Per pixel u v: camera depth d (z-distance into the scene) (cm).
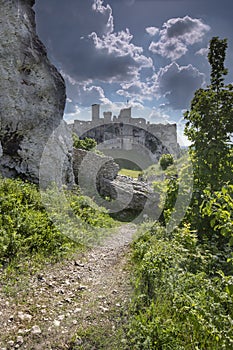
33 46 1071
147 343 282
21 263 481
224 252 440
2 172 965
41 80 1082
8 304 366
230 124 494
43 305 380
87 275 510
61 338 314
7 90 977
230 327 251
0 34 966
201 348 260
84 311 372
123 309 373
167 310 329
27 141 1038
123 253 654
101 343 307
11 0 991
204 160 502
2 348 287
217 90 523
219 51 519
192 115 533
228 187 321
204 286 318
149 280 412
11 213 602
